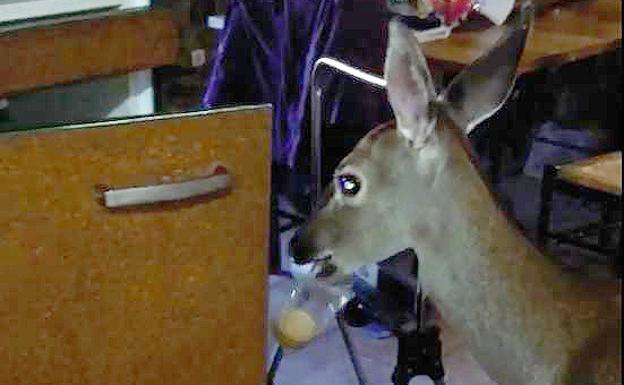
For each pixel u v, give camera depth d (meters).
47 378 1.27
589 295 1.23
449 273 1.27
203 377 1.38
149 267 1.28
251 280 1.37
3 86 1.28
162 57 1.46
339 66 1.76
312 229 1.34
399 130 1.26
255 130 1.28
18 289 1.21
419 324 1.88
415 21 2.66
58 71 1.33
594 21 2.90
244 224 1.33
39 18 1.34
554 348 1.23
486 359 1.29
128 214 1.24
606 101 3.34
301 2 2.14
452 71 2.43
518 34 1.30
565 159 3.35
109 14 1.38
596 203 2.88
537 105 3.45
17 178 1.16
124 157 1.21
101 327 1.28
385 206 1.29
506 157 3.33
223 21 2.52
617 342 1.19
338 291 1.80
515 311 1.24
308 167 2.30
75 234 1.21
